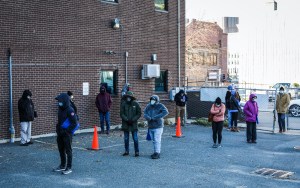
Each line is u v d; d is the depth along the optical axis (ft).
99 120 59.11
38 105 51.39
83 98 56.85
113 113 61.26
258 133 59.93
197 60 156.76
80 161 37.22
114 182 29.96
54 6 52.85
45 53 52.06
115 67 61.21
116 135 54.49
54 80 53.16
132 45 63.62
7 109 48.29
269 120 79.15
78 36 55.88
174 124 67.10
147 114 39.22
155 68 64.75
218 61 164.45
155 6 68.18
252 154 42.52
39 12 51.26
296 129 62.34
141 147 45.55
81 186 28.76
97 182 29.91
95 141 43.32
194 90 75.77
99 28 58.65
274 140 52.90
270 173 33.65
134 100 39.96
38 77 51.37
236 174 33.06
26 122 45.88
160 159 38.93
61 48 53.88
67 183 29.50
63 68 54.19
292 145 48.78
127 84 58.90
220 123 46.09
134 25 63.77
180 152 43.01
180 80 72.33
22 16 49.57
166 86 70.23
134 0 63.62
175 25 71.15
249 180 30.99
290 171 34.78
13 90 48.83
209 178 31.53
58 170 33.04
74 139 50.62
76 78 55.88
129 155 40.57
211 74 148.97
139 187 28.68
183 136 54.34
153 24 67.05
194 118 74.49
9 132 48.37
